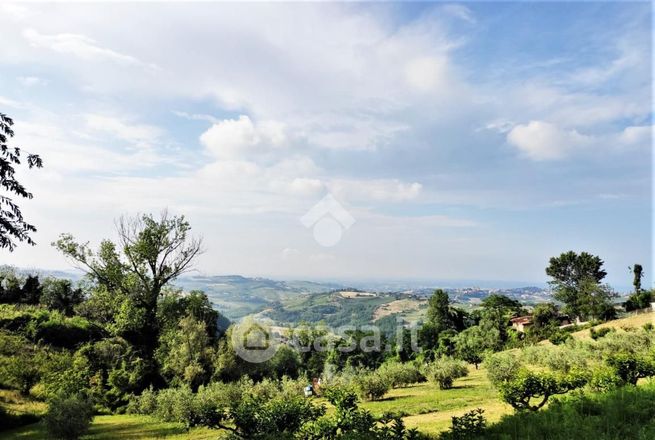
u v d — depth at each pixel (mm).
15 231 19734
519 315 84312
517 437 10039
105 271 39281
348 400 11977
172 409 24016
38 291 60094
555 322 65562
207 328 40250
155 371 35062
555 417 10945
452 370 30953
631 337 31828
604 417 10344
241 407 12539
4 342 36656
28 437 19641
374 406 23547
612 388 14281
